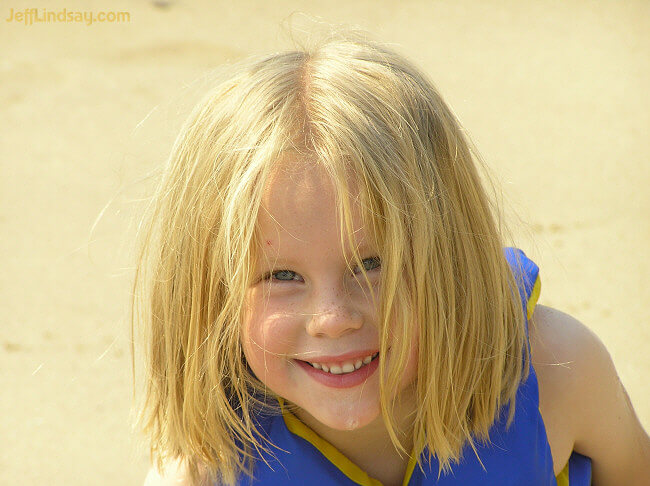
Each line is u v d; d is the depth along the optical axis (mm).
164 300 3264
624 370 7730
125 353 8492
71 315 9227
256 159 2857
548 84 16391
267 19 20781
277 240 2828
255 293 2953
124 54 18406
